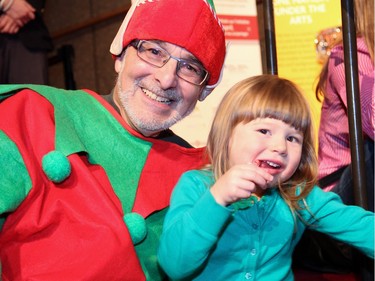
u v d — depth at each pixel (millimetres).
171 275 1040
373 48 1434
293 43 2195
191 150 1247
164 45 1152
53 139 1081
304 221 1174
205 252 998
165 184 1175
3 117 1072
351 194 1459
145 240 1130
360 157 1161
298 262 1621
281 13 2199
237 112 1112
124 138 1172
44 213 1033
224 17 2033
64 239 1028
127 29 1190
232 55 2029
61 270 1002
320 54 2174
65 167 1035
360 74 1427
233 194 975
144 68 1150
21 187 1023
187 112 1226
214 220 988
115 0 3588
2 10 2123
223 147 1130
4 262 1021
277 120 1085
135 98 1169
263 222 1132
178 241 1004
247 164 1017
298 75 2188
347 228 1130
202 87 1239
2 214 1035
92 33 3766
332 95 1680
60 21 3994
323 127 1730
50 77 3928
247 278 1107
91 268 1000
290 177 1181
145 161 1165
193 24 1157
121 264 1018
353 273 1539
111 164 1133
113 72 3623
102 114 1185
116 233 1029
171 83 1147
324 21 2193
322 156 1725
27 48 2227
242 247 1111
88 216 1040
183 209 1063
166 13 1154
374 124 1340
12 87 1126
